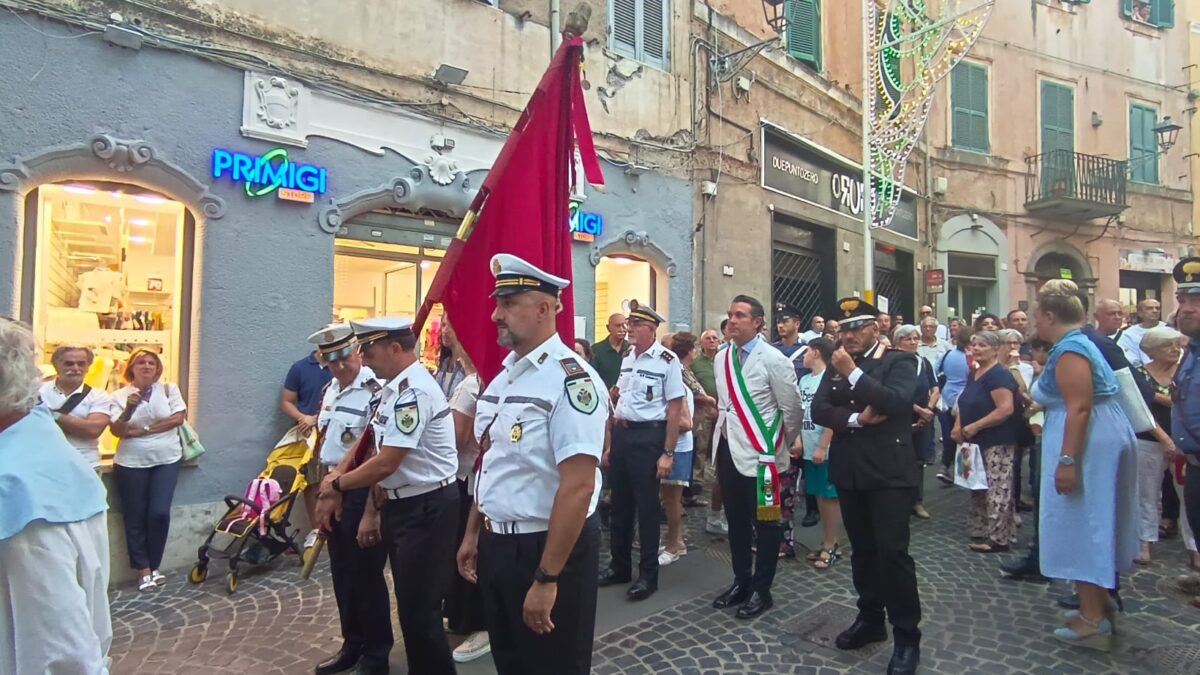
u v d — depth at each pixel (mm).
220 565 5160
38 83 4625
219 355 5375
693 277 8922
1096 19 16859
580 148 3449
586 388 2305
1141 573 4871
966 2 15445
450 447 3227
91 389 4664
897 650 3432
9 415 1649
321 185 5848
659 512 4625
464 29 6852
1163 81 17641
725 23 9492
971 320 15445
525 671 2373
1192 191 17859
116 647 3861
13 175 4527
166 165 5094
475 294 3266
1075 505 3623
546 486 2336
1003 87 15773
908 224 14102
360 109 6137
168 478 4895
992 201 15539
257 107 5523
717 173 9188
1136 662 3529
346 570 3500
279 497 5066
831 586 4637
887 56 12484
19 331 1684
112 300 5133
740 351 4379
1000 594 4473
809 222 11008
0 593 1509
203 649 3826
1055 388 3744
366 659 3438
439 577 3145
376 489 3189
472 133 6883
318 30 5895
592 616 2443
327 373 5668
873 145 12039
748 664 3545
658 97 8570
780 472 4391
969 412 5418
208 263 5320
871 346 3795
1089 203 15234
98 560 1682
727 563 5191
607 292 8430
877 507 3475
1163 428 5098
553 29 7504
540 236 3215
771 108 10219
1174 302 17453
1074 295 3756
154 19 5082
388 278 6594
